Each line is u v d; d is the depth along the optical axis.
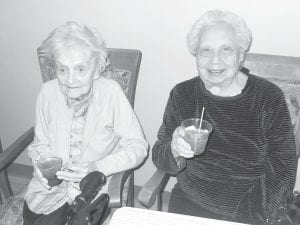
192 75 1.82
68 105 1.46
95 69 1.40
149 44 1.81
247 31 1.30
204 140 1.19
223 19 1.30
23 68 2.10
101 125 1.46
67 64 1.31
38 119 1.53
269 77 1.45
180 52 1.78
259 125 1.31
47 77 1.65
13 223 1.43
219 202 1.40
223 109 1.34
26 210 1.47
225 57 1.28
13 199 1.55
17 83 2.16
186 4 1.66
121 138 1.51
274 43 1.62
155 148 1.45
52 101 1.47
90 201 0.84
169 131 1.46
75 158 1.49
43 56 1.54
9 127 2.34
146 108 1.99
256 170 1.36
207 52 1.29
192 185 1.46
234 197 1.38
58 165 1.30
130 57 1.61
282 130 1.27
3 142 2.41
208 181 1.42
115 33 1.84
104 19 1.82
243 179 1.38
